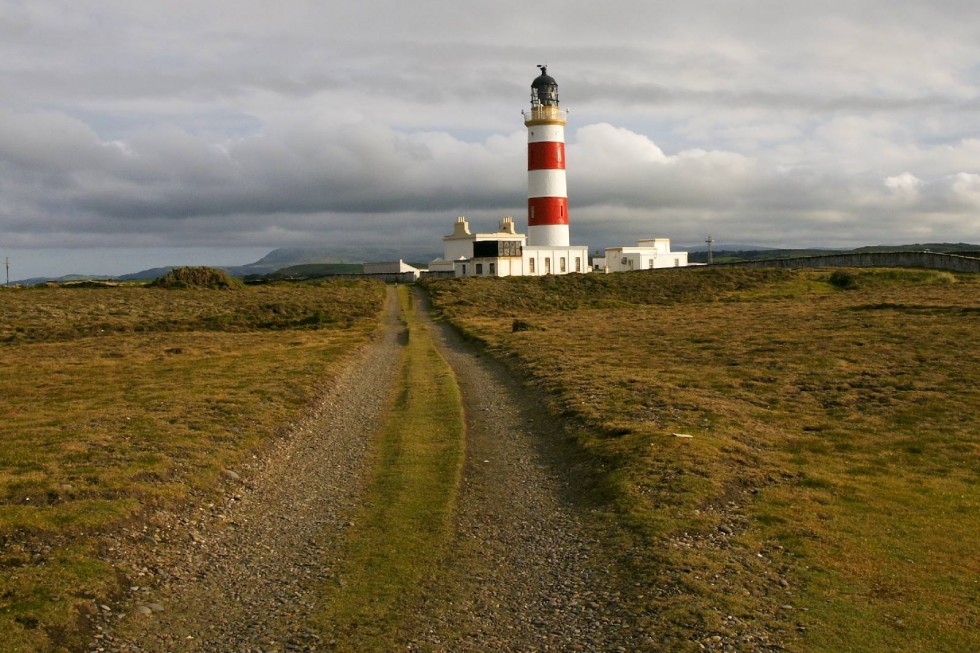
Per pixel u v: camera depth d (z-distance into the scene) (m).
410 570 17.58
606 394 35.75
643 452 25.91
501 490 23.83
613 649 13.98
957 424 31.20
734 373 41.59
